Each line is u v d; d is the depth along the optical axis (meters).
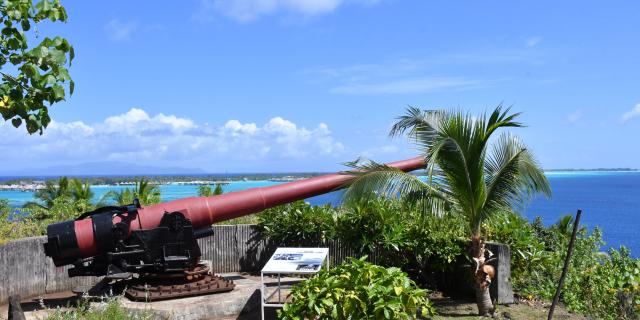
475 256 8.69
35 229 10.70
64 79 3.84
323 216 11.40
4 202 11.41
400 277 5.43
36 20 4.02
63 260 8.32
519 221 10.37
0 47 3.88
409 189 8.70
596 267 10.35
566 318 8.40
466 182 8.48
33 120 3.84
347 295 5.19
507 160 8.72
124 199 17.50
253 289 9.03
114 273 8.28
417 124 8.97
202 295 8.66
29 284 9.52
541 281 10.02
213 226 11.85
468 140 8.34
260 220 11.95
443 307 9.10
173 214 8.55
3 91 3.73
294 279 11.09
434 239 9.91
